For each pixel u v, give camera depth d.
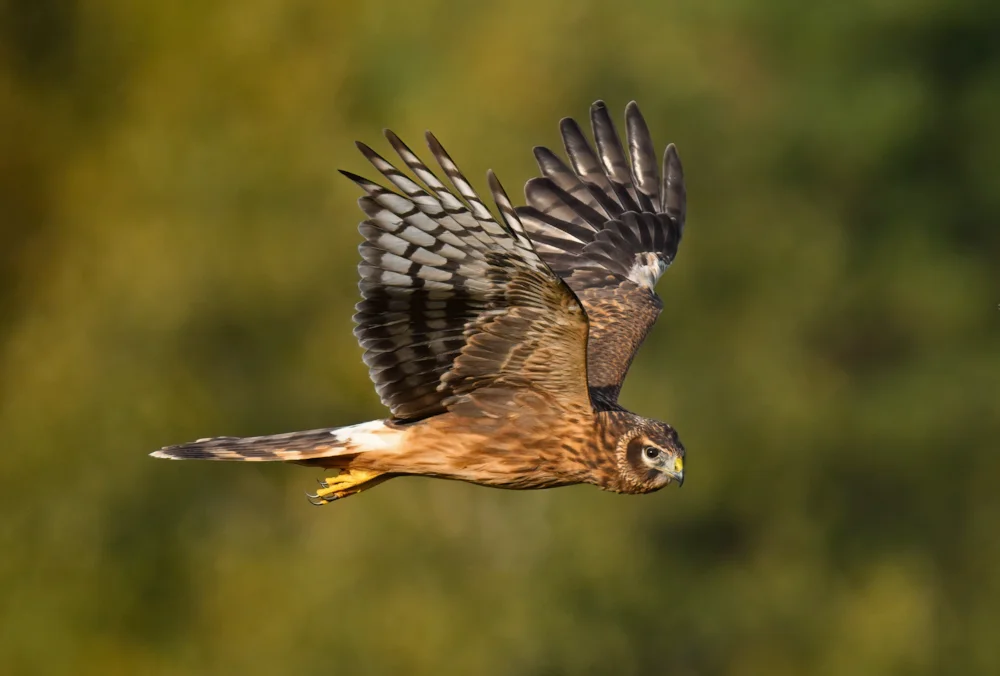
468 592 18.89
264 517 19.73
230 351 19.56
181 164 19.94
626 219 10.26
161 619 19.14
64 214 22.23
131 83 22.11
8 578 18.89
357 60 21.09
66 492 19.03
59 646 18.83
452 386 8.06
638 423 8.40
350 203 19.62
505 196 6.90
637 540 20.28
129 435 19.02
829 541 22.23
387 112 20.53
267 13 21.09
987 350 25.47
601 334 9.55
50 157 22.98
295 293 19.42
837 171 25.22
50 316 20.69
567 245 10.12
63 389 19.31
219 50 21.05
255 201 19.67
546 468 8.33
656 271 10.06
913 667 21.61
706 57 22.78
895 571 22.30
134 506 19.11
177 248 19.30
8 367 20.66
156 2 22.02
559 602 19.14
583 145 10.41
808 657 21.48
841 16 25.22
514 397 8.12
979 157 26.59
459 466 8.26
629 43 20.59
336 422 19.88
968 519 24.05
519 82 19.62
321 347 19.39
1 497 19.17
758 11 24.30
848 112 25.11
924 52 26.64
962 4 25.70
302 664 18.31
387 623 18.38
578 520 19.48
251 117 20.61
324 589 18.56
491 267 7.36
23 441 19.17
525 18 20.09
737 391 21.38
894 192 26.34
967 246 26.61
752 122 23.62
